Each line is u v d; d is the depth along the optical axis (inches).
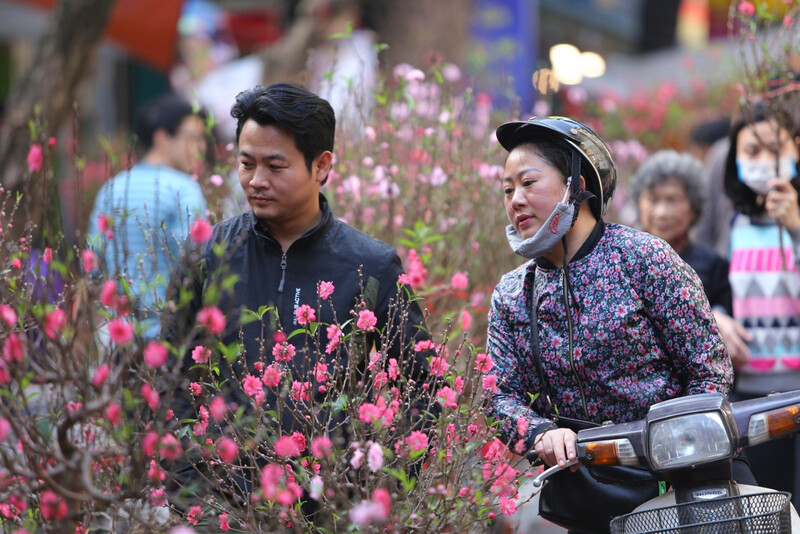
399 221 301.9
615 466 194.7
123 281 172.6
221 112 679.7
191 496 197.5
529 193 199.3
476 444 182.7
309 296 211.6
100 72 821.9
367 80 385.4
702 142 562.3
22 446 166.2
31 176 235.5
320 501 177.6
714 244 436.1
